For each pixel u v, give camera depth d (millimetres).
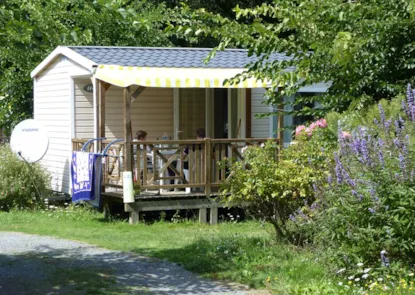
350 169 9234
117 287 9625
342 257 9125
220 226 15703
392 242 8602
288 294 8961
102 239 13508
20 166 18406
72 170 16875
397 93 11352
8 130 23906
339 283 8789
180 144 16172
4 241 13164
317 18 11766
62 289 9469
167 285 9812
